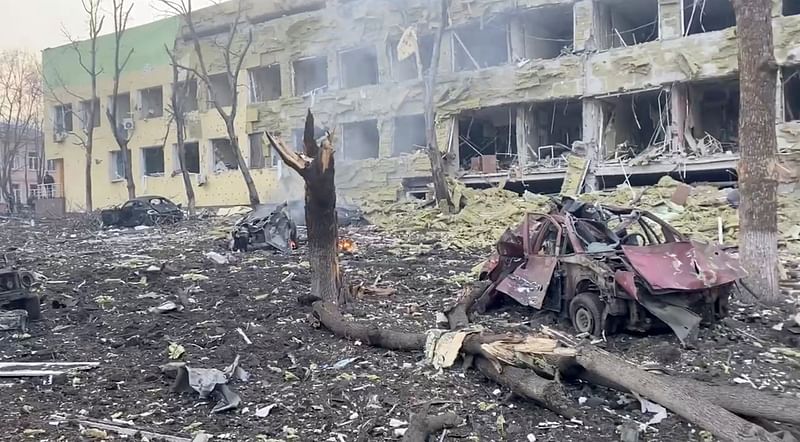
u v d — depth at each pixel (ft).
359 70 119.14
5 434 17.10
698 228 56.49
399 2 104.17
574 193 81.00
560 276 27.40
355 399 19.51
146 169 137.69
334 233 32.35
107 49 140.46
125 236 81.00
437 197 83.05
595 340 24.48
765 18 28.99
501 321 28.35
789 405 14.87
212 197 124.36
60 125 151.02
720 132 91.97
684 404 15.30
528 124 93.61
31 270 48.16
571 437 16.44
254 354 24.44
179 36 129.08
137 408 19.20
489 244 59.31
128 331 28.55
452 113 97.09
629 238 28.14
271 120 118.21
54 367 23.26
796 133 70.44
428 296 35.27
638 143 98.63
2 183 164.04
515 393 18.80
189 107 134.41
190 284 40.40
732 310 28.35
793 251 47.09
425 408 17.94
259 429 17.49
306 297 32.27
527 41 97.09
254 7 120.88
